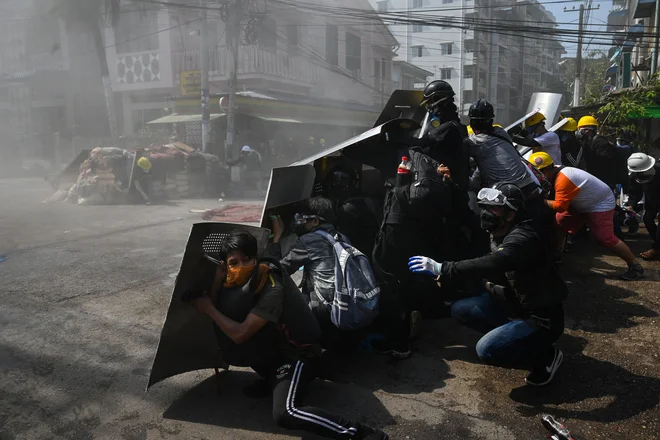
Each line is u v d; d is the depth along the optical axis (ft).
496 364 9.64
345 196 13.02
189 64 66.49
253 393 9.91
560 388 10.00
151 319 13.93
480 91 152.25
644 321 13.12
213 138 56.80
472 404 9.53
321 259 10.41
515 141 16.51
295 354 8.64
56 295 15.97
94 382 10.49
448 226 12.03
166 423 9.05
